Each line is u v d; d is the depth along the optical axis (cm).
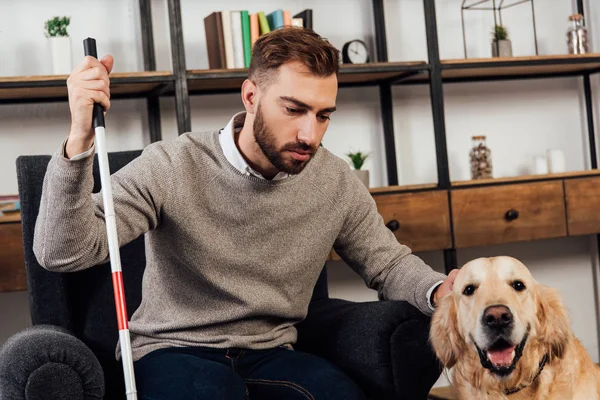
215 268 170
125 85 287
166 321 171
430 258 348
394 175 338
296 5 332
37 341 146
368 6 340
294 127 159
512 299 159
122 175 163
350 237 189
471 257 355
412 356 169
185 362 156
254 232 173
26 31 300
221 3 323
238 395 150
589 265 371
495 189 311
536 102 363
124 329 143
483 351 161
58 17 291
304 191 178
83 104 140
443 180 307
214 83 299
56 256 144
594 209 324
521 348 162
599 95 371
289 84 156
